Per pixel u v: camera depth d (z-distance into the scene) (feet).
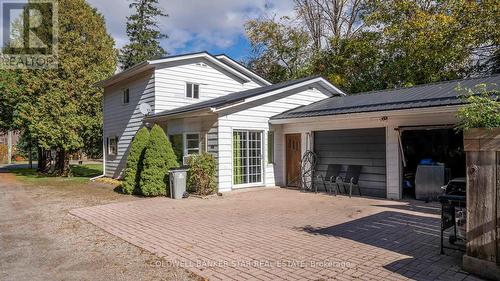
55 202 34.01
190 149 41.22
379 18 62.90
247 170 40.11
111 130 58.54
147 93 47.65
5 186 49.80
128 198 35.86
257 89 48.47
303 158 40.86
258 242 18.44
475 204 13.28
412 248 16.88
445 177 30.68
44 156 79.66
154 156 36.29
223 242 18.54
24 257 16.75
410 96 32.94
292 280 13.08
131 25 114.73
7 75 69.82
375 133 35.24
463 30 51.16
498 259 12.48
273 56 87.66
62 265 15.51
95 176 65.98
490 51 53.01
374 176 35.17
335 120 36.76
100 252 17.37
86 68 68.18
